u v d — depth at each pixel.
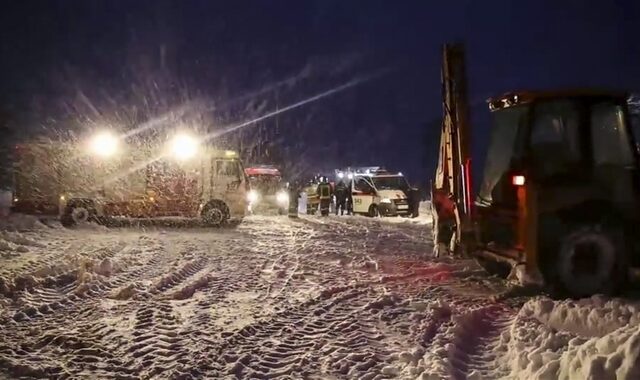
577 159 8.77
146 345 6.34
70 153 20.36
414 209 27.36
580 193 8.49
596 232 8.40
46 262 11.03
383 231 19.12
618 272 8.38
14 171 21.06
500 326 7.20
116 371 5.61
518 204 8.55
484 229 9.60
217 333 6.79
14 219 19.14
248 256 12.96
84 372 5.57
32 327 7.02
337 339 6.58
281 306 8.14
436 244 10.64
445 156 10.90
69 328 6.99
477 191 10.32
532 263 8.34
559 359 4.81
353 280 10.02
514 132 9.29
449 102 10.18
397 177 28.98
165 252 13.41
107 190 20.17
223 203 20.78
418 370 5.46
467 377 5.36
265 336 6.72
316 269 11.19
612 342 4.39
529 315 7.19
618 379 3.96
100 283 9.41
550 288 8.48
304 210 34.84
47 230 18.17
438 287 9.37
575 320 6.62
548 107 8.95
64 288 9.28
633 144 8.86
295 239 16.56
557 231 8.46
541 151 8.91
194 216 20.70
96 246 14.02
